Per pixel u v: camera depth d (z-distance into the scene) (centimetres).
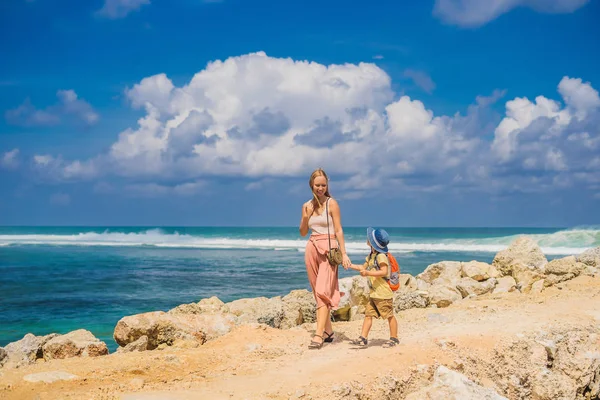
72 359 677
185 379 583
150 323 898
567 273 1287
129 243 6009
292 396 519
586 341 796
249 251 4553
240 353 702
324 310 735
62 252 4334
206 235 8962
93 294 1920
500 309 970
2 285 2170
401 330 838
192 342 853
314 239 753
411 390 585
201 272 2681
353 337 806
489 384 652
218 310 1155
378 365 602
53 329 1366
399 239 6366
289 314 1093
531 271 1331
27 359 876
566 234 4534
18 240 6644
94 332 1327
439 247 4900
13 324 1423
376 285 707
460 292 1303
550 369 738
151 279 2377
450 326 837
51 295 1898
